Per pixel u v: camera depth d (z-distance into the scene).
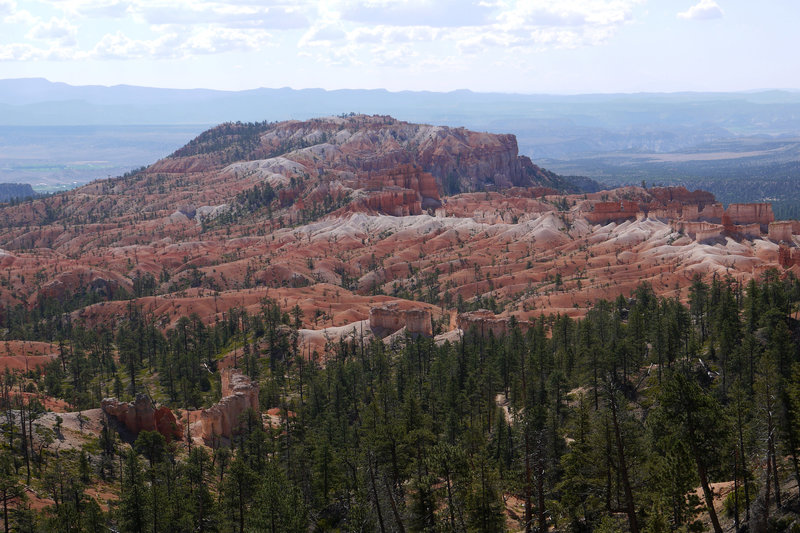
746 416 81.38
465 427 124.31
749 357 120.69
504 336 184.62
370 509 85.88
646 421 107.69
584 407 88.38
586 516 80.94
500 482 88.12
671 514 75.50
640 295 199.50
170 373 185.25
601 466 79.62
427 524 85.06
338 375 159.88
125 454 115.00
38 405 136.75
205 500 97.50
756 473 79.19
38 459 107.62
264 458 124.06
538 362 145.12
